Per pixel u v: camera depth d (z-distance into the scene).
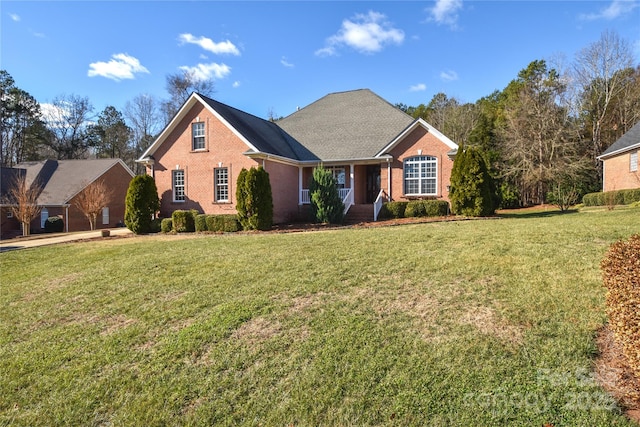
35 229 30.44
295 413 3.24
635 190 20.31
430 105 52.38
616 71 33.25
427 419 2.98
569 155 31.27
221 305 5.89
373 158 19.64
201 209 20.30
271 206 17.06
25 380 4.22
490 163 30.44
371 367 3.76
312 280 6.69
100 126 51.03
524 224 11.71
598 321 4.22
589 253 6.98
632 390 3.00
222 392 3.65
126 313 6.06
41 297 7.40
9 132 44.53
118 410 3.56
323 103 25.83
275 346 4.41
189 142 20.61
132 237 16.55
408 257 7.71
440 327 4.45
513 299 5.00
